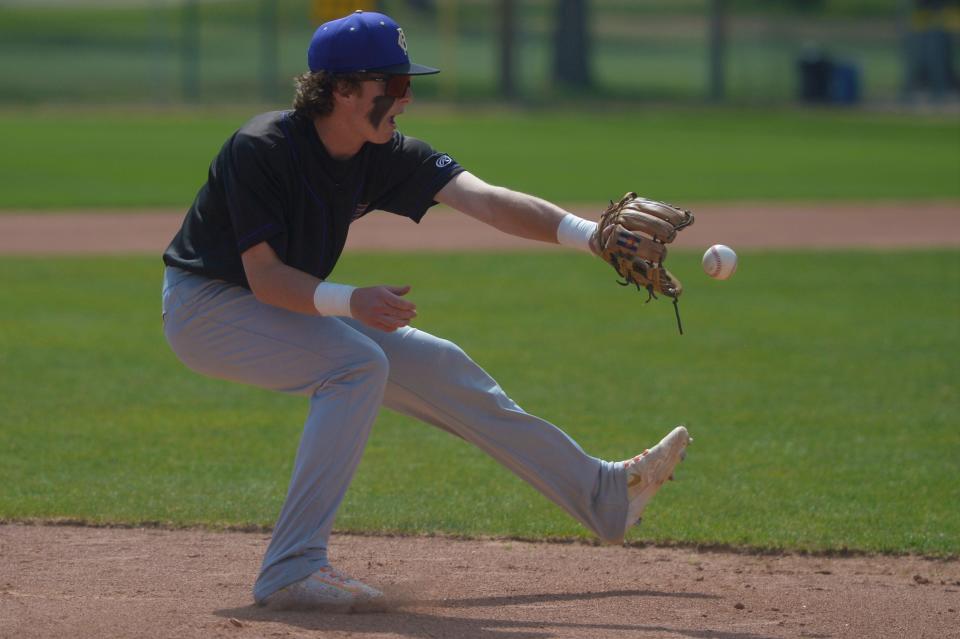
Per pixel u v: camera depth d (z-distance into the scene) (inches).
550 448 613.6
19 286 1628.9
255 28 7180.1
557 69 5964.6
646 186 2829.7
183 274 592.1
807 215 2434.8
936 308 1528.1
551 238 610.5
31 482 831.7
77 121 4352.9
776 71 6515.8
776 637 555.8
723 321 1450.5
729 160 3489.2
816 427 1002.1
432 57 6525.6
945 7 5689.0
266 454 920.3
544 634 546.6
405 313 542.0
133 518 754.2
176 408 1056.2
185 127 4190.5
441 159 621.3
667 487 844.0
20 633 519.5
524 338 1342.3
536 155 3496.6
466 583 641.0
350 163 585.6
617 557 701.3
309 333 573.0
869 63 6761.8
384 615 566.6
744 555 711.7
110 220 2237.9
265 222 557.0
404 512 779.4
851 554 711.1
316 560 567.2
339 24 561.3
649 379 1164.5
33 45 6599.4
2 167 3041.3
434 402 609.3
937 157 3646.7
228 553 689.6
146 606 569.3
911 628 574.9
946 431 991.0
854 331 1389.0
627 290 1656.0
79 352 1256.8
